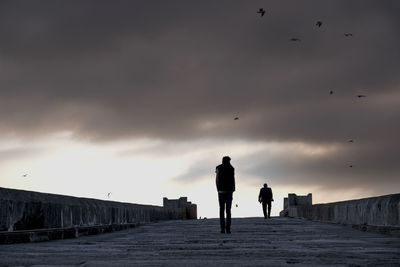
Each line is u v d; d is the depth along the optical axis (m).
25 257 7.12
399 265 5.75
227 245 9.38
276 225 20.03
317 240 10.71
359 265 5.73
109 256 7.25
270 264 5.84
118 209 18.20
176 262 6.12
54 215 12.30
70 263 6.18
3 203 10.05
